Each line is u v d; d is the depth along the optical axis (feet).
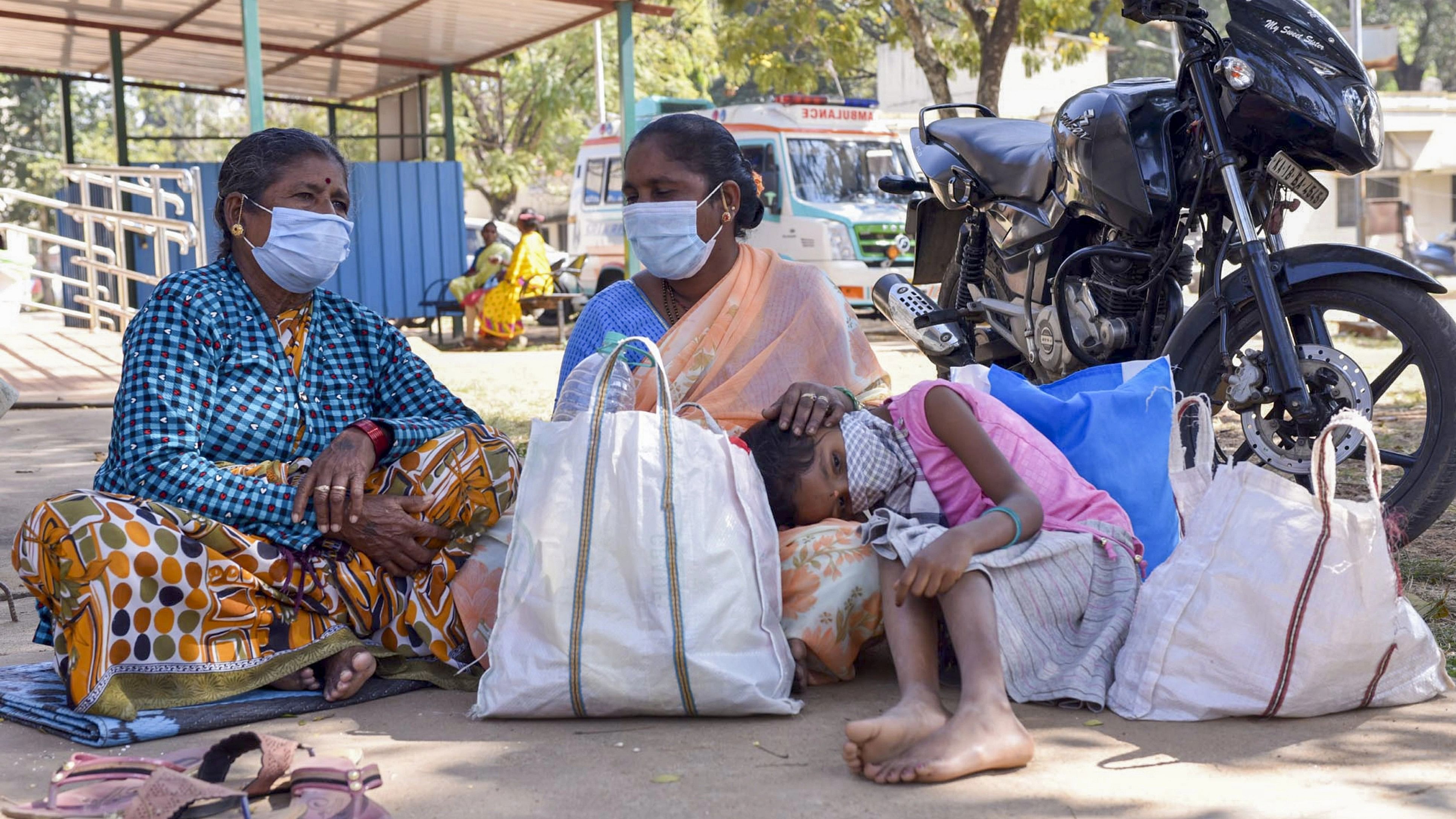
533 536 9.11
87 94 120.37
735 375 11.21
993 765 7.90
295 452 10.52
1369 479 8.73
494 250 47.34
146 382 9.87
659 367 9.29
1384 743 8.39
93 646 9.02
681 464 9.04
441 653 10.12
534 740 8.79
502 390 31.83
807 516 10.12
